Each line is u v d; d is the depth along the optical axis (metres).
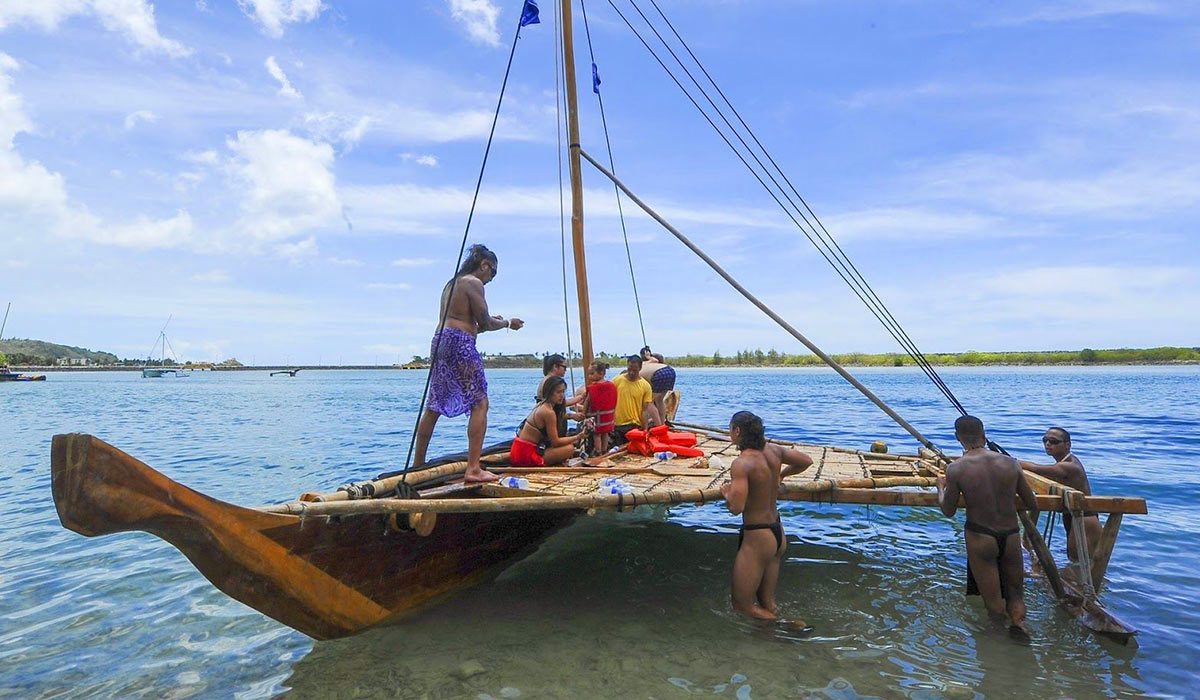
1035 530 5.46
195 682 4.28
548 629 5.05
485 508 4.68
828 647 4.73
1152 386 48.16
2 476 12.20
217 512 3.73
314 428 22.56
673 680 4.22
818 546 7.41
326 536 4.41
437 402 5.90
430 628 5.07
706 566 6.71
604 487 5.62
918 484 6.30
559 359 7.73
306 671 4.39
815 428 19.88
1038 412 24.95
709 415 25.92
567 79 8.61
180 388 72.06
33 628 5.18
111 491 3.28
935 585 6.09
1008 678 4.25
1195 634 4.89
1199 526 7.74
